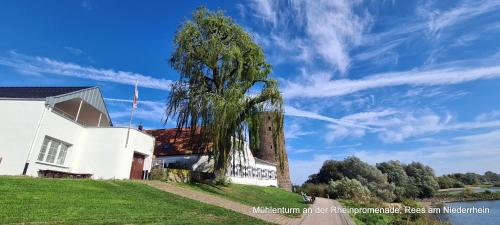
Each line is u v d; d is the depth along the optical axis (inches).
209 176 1133.7
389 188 2361.0
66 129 796.0
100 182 671.1
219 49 987.9
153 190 698.8
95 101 937.5
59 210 403.5
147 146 983.0
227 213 589.0
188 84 1029.2
